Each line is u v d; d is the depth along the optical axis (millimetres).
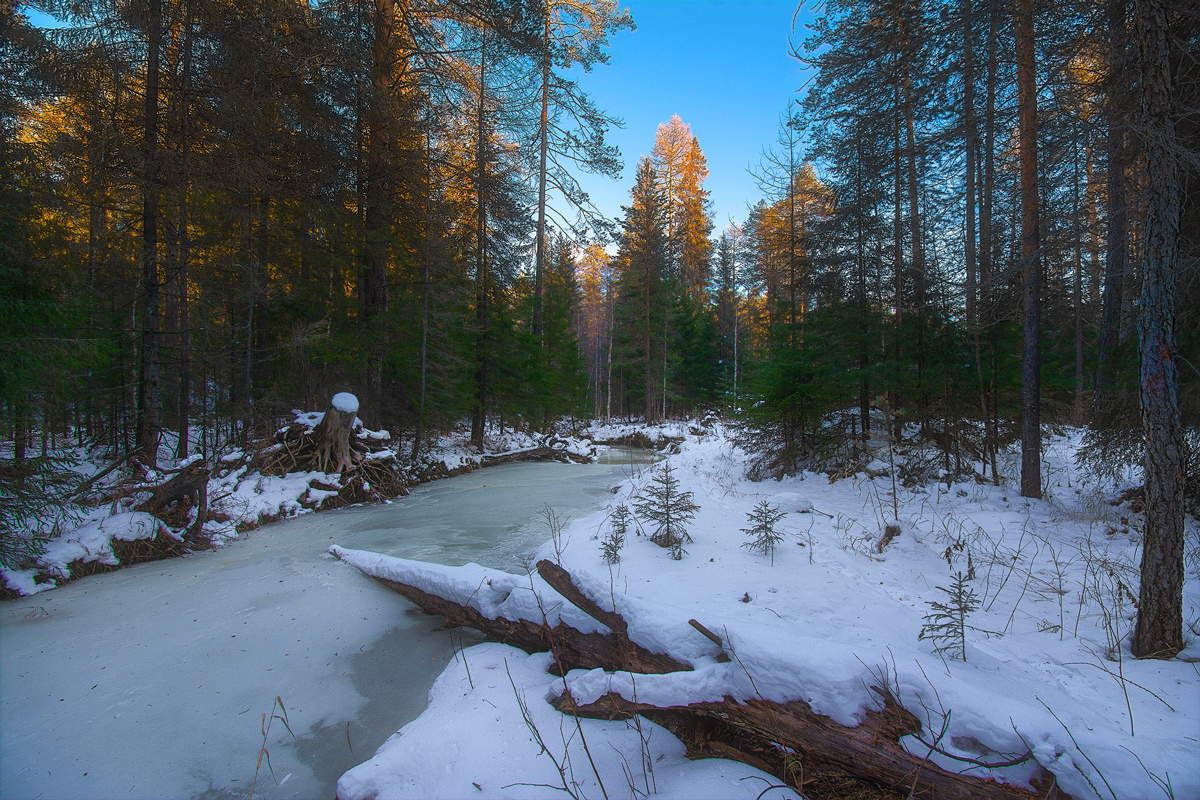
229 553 6871
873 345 10719
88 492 7551
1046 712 2367
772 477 10828
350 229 13266
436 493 11383
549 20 18188
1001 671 2949
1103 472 7477
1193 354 6027
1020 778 2049
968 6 8500
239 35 9805
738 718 2596
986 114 9383
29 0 8781
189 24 9492
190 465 7633
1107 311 8438
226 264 11164
